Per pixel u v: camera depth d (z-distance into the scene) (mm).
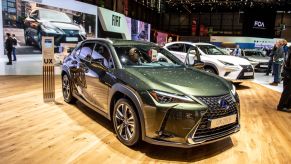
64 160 2668
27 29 11672
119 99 3064
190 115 2561
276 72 8703
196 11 32750
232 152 3082
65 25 13195
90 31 15250
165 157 2844
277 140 3557
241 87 8180
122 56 3479
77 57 4305
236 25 33438
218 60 7191
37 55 12391
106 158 2752
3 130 3410
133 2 27250
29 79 7375
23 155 2740
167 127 2600
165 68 3506
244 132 3834
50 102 4871
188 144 2594
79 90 4176
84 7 14523
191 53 7734
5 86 6234
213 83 3090
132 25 20219
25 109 4379
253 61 12672
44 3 12211
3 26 10742
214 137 2744
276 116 4824
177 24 36062
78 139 3207
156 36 25406
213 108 2693
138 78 2912
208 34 31781
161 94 2635
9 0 10773
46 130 3469
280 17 30953
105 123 3805
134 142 2912
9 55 10367
